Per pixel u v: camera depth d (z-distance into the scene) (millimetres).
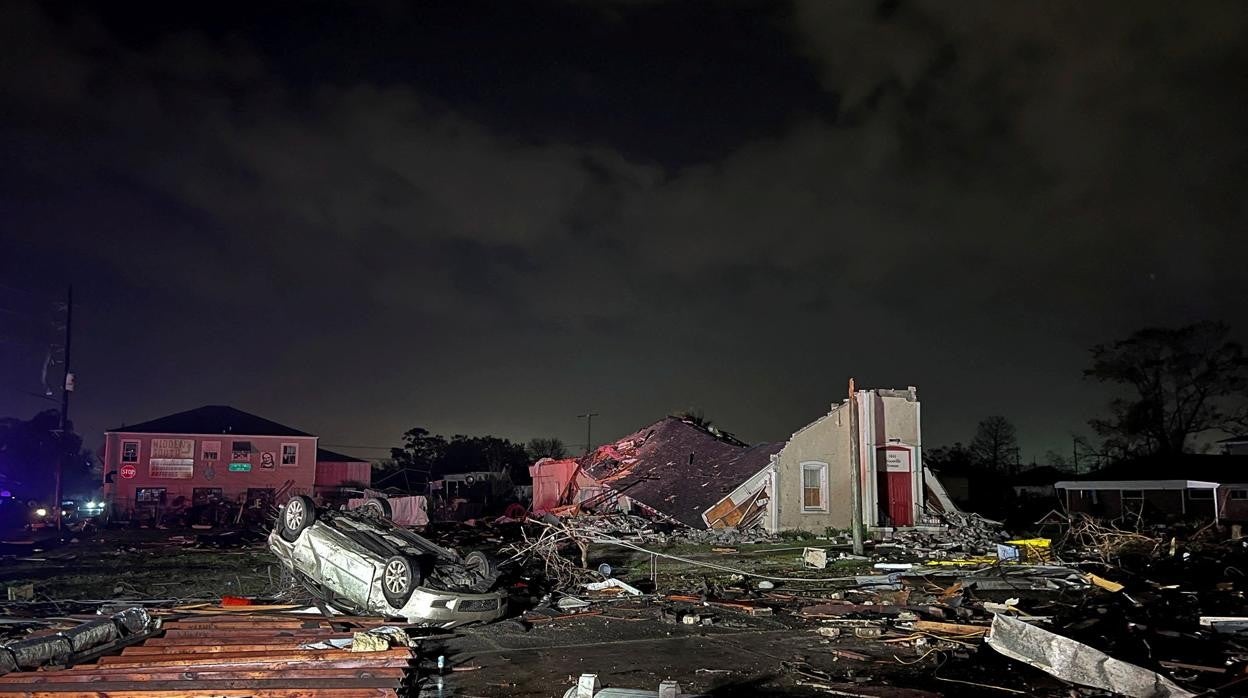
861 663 10852
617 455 41469
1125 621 12281
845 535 30297
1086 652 9664
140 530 40000
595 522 31094
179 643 10641
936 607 14406
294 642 10758
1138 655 10211
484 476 62656
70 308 44719
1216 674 9508
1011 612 13656
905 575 19297
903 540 28328
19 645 9469
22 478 59531
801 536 30438
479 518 44031
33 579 19703
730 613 14602
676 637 12609
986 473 73500
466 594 13000
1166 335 63750
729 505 31781
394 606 12602
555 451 90750
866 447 32219
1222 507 44188
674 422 42281
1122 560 21531
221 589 17688
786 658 11195
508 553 23703
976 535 29500
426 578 13031
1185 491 45969
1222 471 46156
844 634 12688
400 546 13828
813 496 32250
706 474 35125
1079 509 49594
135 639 10797
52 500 57688
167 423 56281
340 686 8672
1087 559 21625
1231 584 16562
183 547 29578
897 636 12289
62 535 34750
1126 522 38594
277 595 15336
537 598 15953
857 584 17906
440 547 14469
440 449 91438
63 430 44281
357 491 57594
